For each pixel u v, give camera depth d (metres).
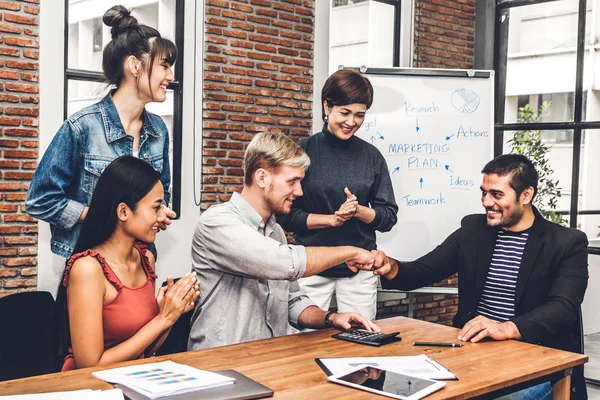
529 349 2.28
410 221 4.36
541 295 2.76
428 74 4.38
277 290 2.50
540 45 5.15
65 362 2.12
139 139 3.24
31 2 3.79
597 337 5.12
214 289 2.41
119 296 2.16
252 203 2.44
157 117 3.36
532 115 5.18
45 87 3.85
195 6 4.45
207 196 4.56
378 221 3.44
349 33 5.30
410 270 2.90
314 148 3.53
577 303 2.65
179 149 4.44
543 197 5.06
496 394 2.09
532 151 5.15
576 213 4.91
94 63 4.13
